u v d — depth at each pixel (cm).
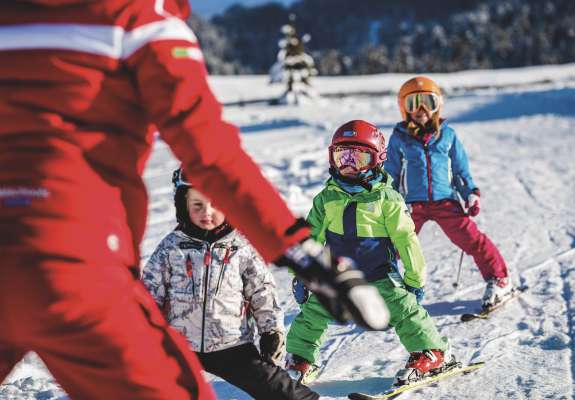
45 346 166
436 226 823
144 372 167
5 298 157
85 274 158
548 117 2089
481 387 389
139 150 176
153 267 333
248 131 2228
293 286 399
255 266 331
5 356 178
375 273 394
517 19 16325
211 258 327
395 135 558
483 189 1044
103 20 165
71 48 164
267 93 4359
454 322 510
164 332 176
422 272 391
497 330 485
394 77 5528
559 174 1152
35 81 164
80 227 159
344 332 501
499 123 1998
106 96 166
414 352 390
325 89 4534
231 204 156
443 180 550
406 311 388
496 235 767
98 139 166
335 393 397
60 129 163
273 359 322
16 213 157
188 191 320
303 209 904
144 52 163
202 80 165
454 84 4769
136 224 176
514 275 617
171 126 160
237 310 330
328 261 155
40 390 416
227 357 327
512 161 1298
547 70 5947
